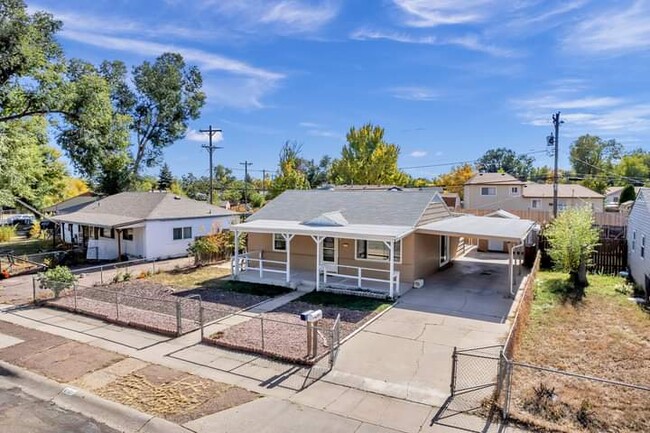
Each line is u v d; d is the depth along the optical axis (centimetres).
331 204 2050
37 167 3075
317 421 717
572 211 1803
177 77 4331
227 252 2462
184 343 1102
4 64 2302
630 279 1805
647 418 718
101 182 4134
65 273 1549
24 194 3031
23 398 836
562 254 1730
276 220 1988
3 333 1205
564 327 1184
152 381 884
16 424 738
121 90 4156
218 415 743
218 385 859
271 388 841
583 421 708
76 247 2958
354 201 2025
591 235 1702
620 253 1955
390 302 1460
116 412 769
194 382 874
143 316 1331
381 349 1035
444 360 966
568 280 1775
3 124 2583
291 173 4131
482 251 2686
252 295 1595
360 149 5059
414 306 1409
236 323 1255
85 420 750
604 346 1042
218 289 1700
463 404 766
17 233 4234
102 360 1000
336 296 1558
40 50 2453
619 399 784
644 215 1594
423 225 1781
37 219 4078
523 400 774
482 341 1085
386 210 1870
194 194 6994
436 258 2011
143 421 735
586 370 911
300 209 2070
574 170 8794
